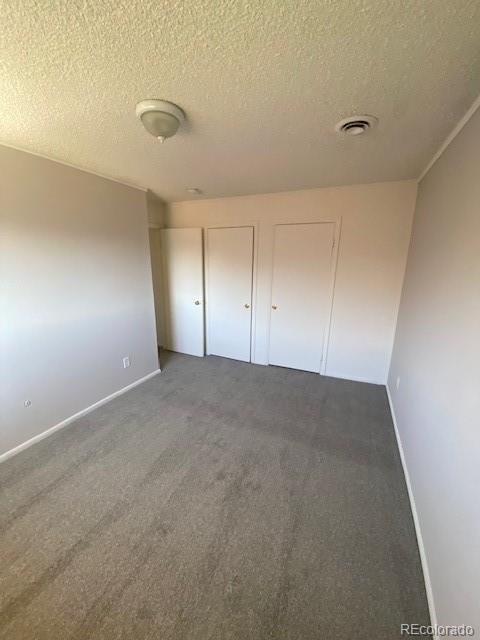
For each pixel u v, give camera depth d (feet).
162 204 12.69
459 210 4.60
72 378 7.94
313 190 9.87
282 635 3.51
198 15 2.76
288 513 5.21
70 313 7.70
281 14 2.76
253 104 4.43
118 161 7.08
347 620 3.67
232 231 11.55
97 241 8.27
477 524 2.91
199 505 5.35
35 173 6.55
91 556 4.41
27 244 6.55
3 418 6.41
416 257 7.67
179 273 12.69
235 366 12.09
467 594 2.93
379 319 9.95
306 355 11.43
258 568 4.27
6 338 6.34
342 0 2.60
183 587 4.01
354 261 9.84
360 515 5.19
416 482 5.34
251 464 6.44
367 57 3.37
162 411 8.63
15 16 2.78
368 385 10.36
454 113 4.59
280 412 8.61
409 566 4.33
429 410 5.09
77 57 3.37
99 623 3.61
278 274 11.12
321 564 4.33
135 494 5.58
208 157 6.79
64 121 5.03
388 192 8.97
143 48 3.22
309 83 3.90
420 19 2.81
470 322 3.72
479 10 2.67
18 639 3.44
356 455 6.77
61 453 6.73
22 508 5.25
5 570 4.21
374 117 4.81
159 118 4.52
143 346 10.52
